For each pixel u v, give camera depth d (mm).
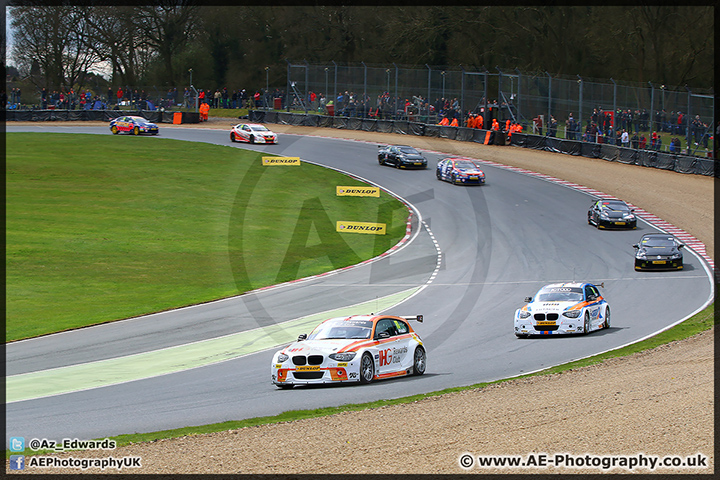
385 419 16016
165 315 34094
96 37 131125
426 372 23344
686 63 101500
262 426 15797
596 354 24922
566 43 107812
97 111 108375
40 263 43375
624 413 15766
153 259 46062
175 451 14062
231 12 136500
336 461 13164
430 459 13188
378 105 95438
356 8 125562
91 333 30484
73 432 16234
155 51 140625
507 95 85188
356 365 20875
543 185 67312
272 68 135375
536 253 48438
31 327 31500
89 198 60844
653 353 23906
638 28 102062
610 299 36781
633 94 74188
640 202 60375
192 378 22812
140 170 72000
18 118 106625
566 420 15414
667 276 41594
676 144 70938
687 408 15953
